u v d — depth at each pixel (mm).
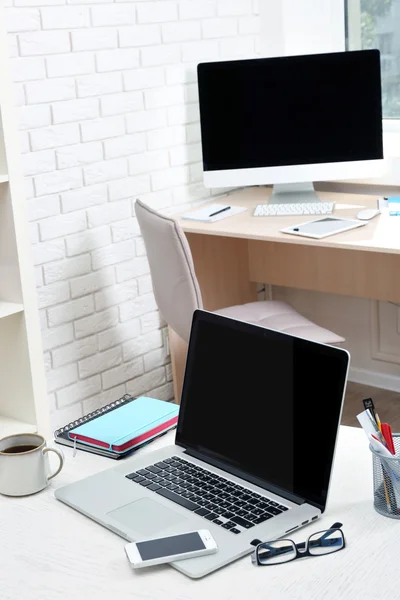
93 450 1729
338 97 3289
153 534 1381
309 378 1463
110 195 3168
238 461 1567
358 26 3688
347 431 1747
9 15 2729
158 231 2814
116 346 3305
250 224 3146
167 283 2920
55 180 2959
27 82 2814
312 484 1442
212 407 1636
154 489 1532
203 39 3428
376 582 1246
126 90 3152
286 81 3291
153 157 3312
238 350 1598
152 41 3217
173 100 3352
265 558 1312
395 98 3666
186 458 1638
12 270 2496
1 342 2604
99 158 3102
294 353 1494
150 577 1287
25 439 1615
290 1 3604
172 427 1801
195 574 1269
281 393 1511
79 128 3012
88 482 1575
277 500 1465
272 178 3381
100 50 3033
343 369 1406
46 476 1581
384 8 3586
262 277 3758
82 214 3078
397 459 1377
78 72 2971
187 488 1525
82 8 2947
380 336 3703
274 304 3330
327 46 3748
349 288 3527
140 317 3389
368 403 1504
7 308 2486
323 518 1430
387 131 3705
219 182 3398
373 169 3324
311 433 1451
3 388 2662
